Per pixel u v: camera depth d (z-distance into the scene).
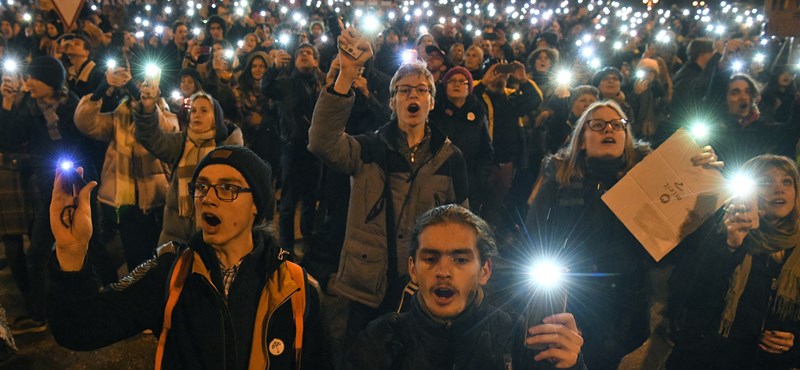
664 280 5.31
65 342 1.86
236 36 13.30
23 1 15.34
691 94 6.92
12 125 4.31
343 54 2.90
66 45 6.12
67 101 4.39
